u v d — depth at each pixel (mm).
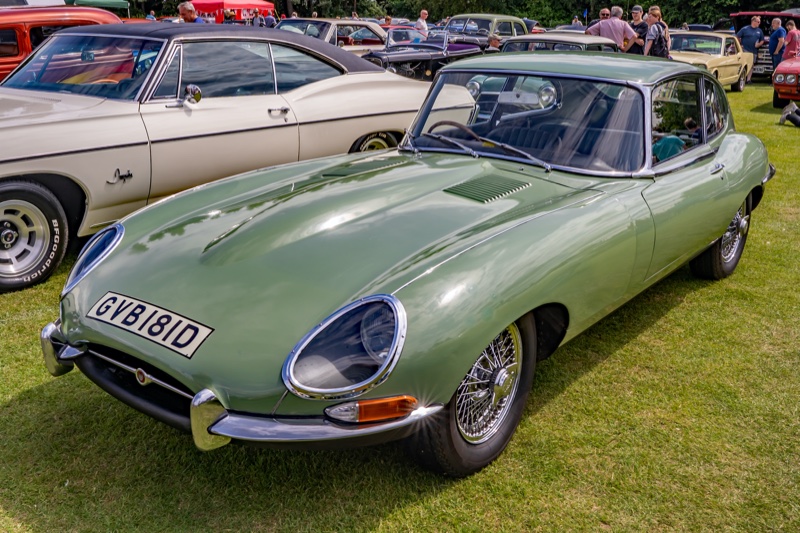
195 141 4848
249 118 5117
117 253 2848
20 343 3682
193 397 2223
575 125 3516
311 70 5691
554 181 3301
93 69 5031
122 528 2406
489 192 3105
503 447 2799
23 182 4191
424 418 2291
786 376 3553
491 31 15742
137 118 4602
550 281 2645
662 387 3420
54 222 4375
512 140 3609
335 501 2557
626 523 2500
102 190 4500
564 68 3709
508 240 2619
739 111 12906
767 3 30859
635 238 3135
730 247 4793
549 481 2701
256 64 5320
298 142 5445
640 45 12422
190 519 2459
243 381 2184
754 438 3021
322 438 2148
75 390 3254
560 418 3125
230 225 2877
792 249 5445
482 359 2594
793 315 4270
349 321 2240
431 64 11914
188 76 4938
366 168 3482
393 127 6066
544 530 2451
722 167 4031
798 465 2844
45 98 4812
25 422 2988
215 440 2207
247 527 2426
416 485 2648
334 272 2479
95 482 2633
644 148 3477
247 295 2416
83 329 2514
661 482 2721
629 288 3285
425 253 2529
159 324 2381
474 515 2510
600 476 2740
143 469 2711
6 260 4277
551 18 36938
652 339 3926
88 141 4359
